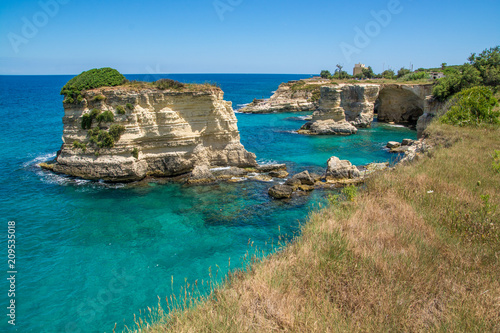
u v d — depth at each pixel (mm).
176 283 14094
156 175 29078
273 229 19453
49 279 14570
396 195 14375
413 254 9203
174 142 28984
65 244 17656
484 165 17922
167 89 28750
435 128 29656
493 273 8102
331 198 15352
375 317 6586
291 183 26719
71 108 27812
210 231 19250
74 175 28219
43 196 24312
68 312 12445
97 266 15609
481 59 47250
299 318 6715
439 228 10844
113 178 27203
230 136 31703
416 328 6410
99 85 27938
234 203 23578
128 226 19875
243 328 6434
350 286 7832
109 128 26812
